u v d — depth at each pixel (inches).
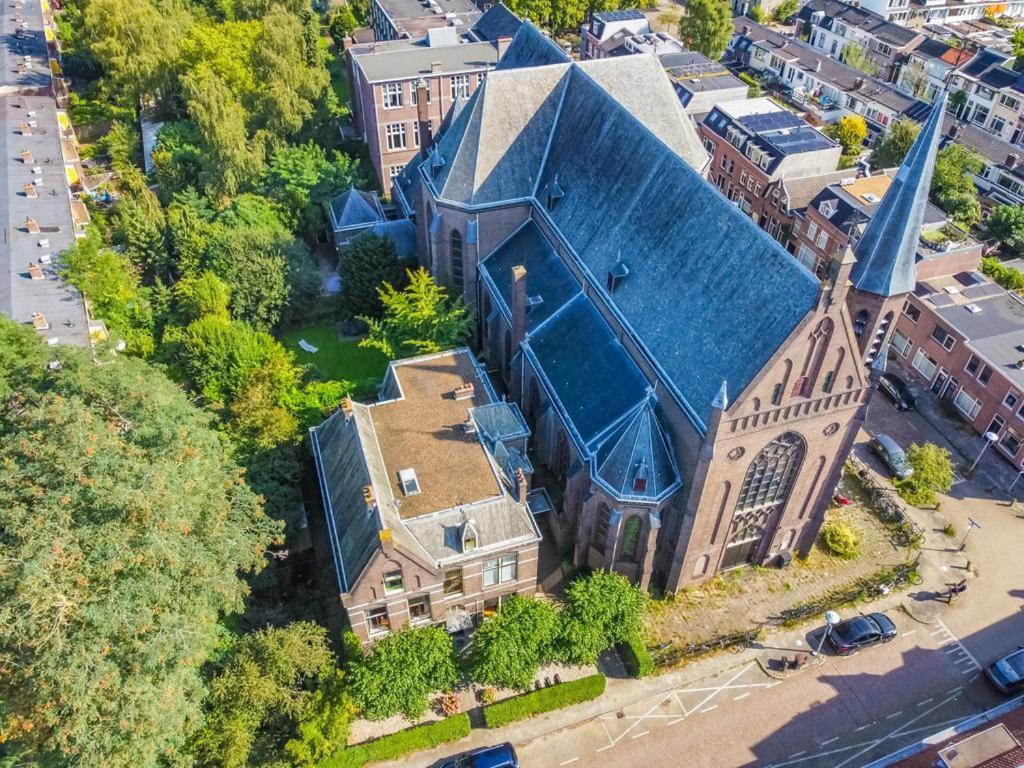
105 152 4453.7
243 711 1715.1
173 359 2630.4
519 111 2706.7
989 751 1595.7
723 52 5905.5
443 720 1847.9
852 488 2536.9
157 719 1486.2
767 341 1728.6
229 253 2945.4
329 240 3742.6
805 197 3644.2
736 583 2225.6
